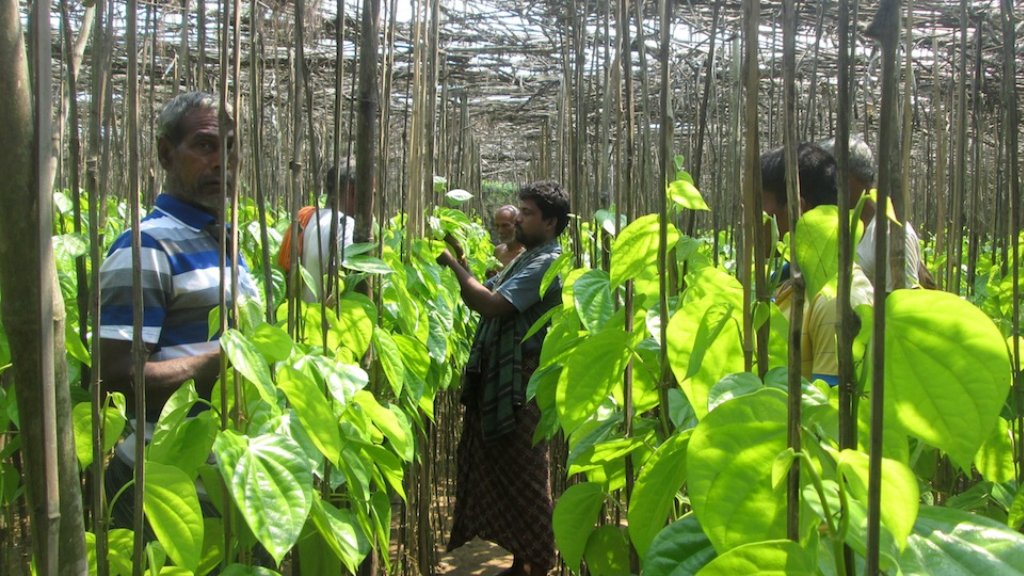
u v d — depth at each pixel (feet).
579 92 7.53
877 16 2.27
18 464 8.42
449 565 12.96
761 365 3.58
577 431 5.62
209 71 15.35
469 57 19.13
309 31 7.48
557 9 10.99
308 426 4.23
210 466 4.38
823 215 2.77
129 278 5.25
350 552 4.38
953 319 2.64
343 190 9.50
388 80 6.64
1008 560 2.45
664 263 4.25
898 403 2.85
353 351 6.11
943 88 15.85
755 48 3.32
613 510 8.68
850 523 2.53
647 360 5.04
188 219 5.73
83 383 6.27
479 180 26.78
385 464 5.66
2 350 5.05
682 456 3.77
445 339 9.46
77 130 5.17
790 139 2.98
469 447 11.49
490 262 17.51
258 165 4.68
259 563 5.98
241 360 3.77
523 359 10.55
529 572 11.26
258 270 8.39
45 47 2.36
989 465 4.92
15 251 2.42
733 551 2.59
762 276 3.43
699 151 5.08
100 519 3.44
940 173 8.32
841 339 2.57
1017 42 14.21
